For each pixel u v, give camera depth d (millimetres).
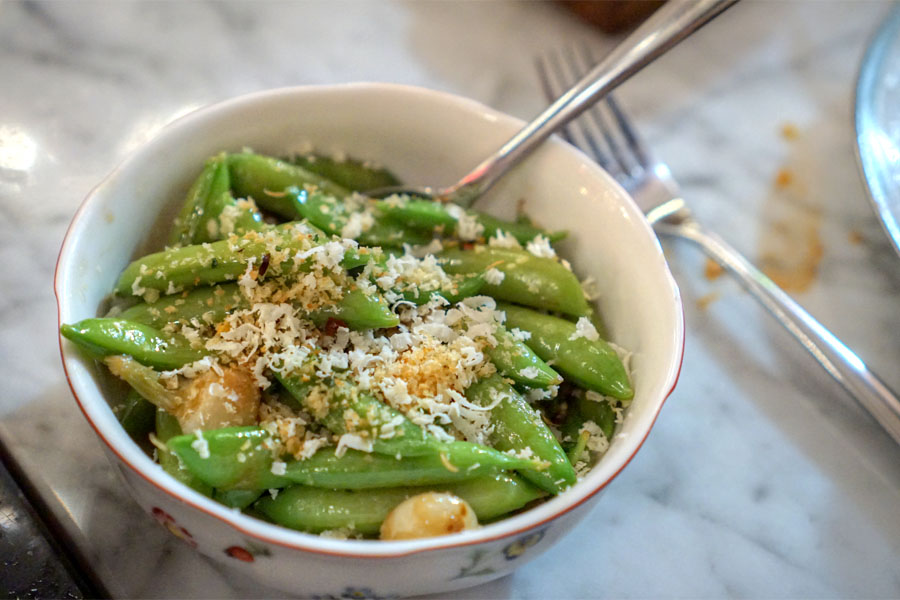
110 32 372
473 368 245
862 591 262
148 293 245
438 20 407
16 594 230
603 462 218
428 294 257
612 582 255
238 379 228
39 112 340
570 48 398
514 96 381
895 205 303
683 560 262
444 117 286
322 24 397
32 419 263
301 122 285
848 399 304
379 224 277
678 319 241
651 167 346
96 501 251
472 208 299
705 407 297
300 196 271
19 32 362
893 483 286
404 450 219
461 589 242
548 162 283
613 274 268
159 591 239
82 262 235
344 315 240
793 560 266
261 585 243
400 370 237
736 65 405
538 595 250
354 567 201
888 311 329
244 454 215
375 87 283
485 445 236
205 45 378
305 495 222
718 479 281
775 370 309
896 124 329
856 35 420
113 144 338
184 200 273
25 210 312
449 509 213
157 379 228
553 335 259
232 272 243
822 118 389
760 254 342
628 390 247
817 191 364
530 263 271
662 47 288
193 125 265
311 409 228
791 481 282
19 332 281
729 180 365
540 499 236
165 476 200
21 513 242
